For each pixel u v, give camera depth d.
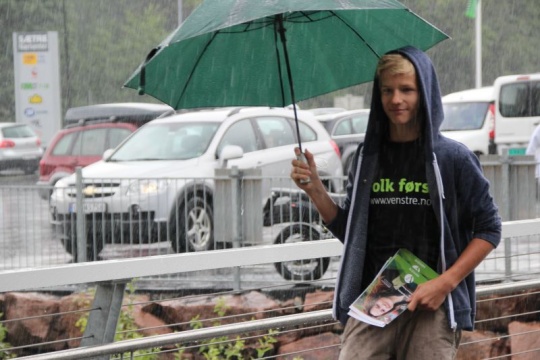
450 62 55.09
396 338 5.45
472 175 5.32
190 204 13.47
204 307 10.96
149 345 6.03
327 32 5.82
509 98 30.50
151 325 10.74
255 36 5.74
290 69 5.85
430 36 5.68
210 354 8.79
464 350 10.45
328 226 5.67
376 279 5.42
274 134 18.03
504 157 13.34
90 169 16.58
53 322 11.01
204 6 5.32
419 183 5.34
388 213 5.41
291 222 13.12
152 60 5.32
